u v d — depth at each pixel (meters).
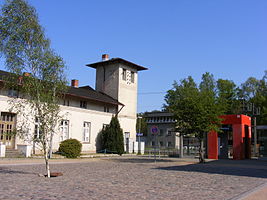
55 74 14.58
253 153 39.00
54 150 29.34
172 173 15.72
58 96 15.20
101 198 8.49
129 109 39.53
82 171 16.23
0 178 12.63
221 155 31.66
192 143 36.00
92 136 34.12
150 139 70.50
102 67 39.97
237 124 30.12
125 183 11.67
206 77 62.75
